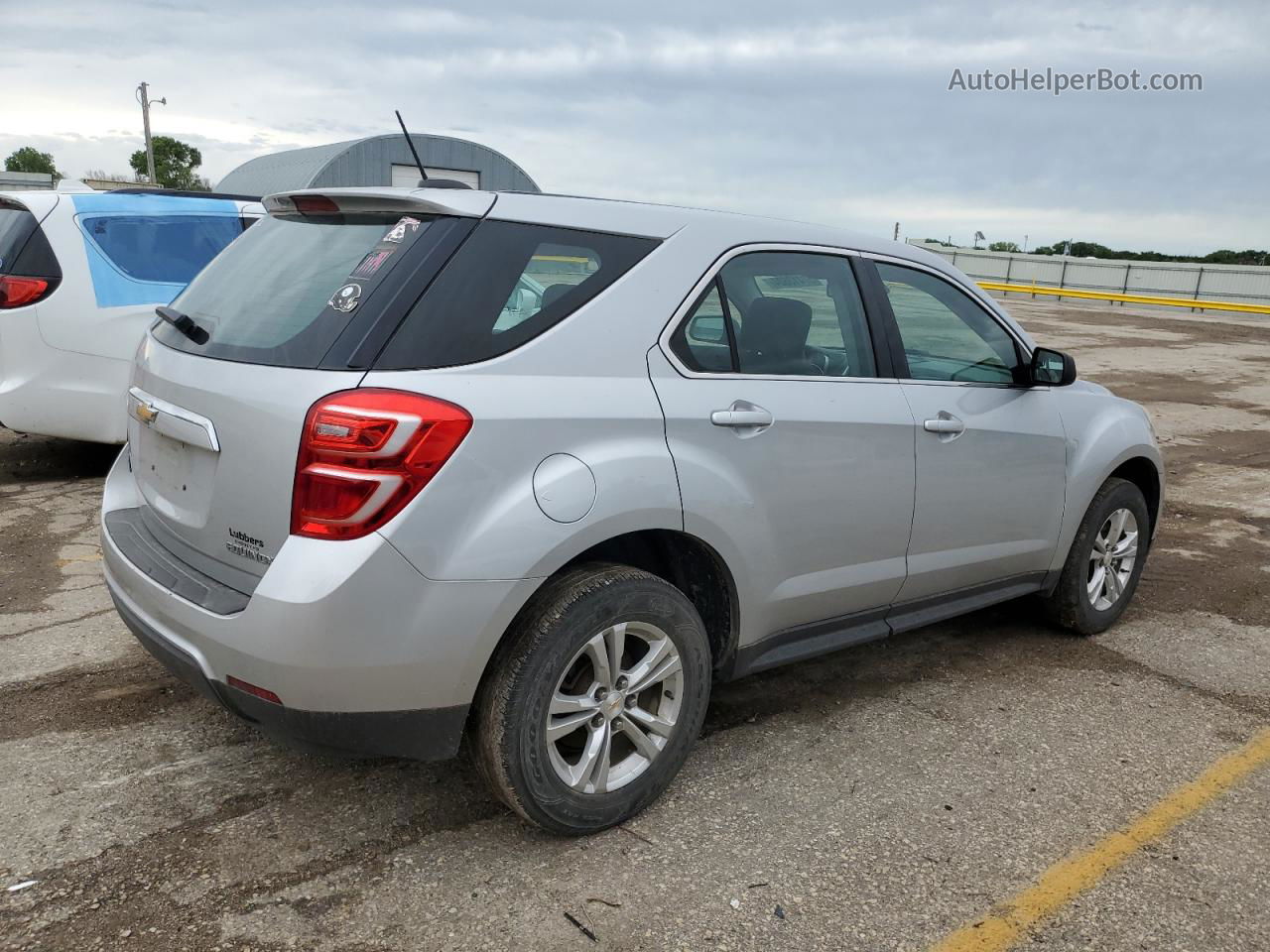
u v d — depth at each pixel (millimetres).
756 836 2855
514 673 2549
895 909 2555
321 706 2393
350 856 2684
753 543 3016
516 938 2389
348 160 23516
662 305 2865
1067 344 19062
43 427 6086
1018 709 3762
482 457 2428
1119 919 2549
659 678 2859
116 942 2320
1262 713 3797
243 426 2465
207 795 2955
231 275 2951
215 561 2615
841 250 3459
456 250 2570
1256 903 2635
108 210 6266
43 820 2795
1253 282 33531
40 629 4152
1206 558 5793
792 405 3088
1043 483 4031
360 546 2318
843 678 4008
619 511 2641
